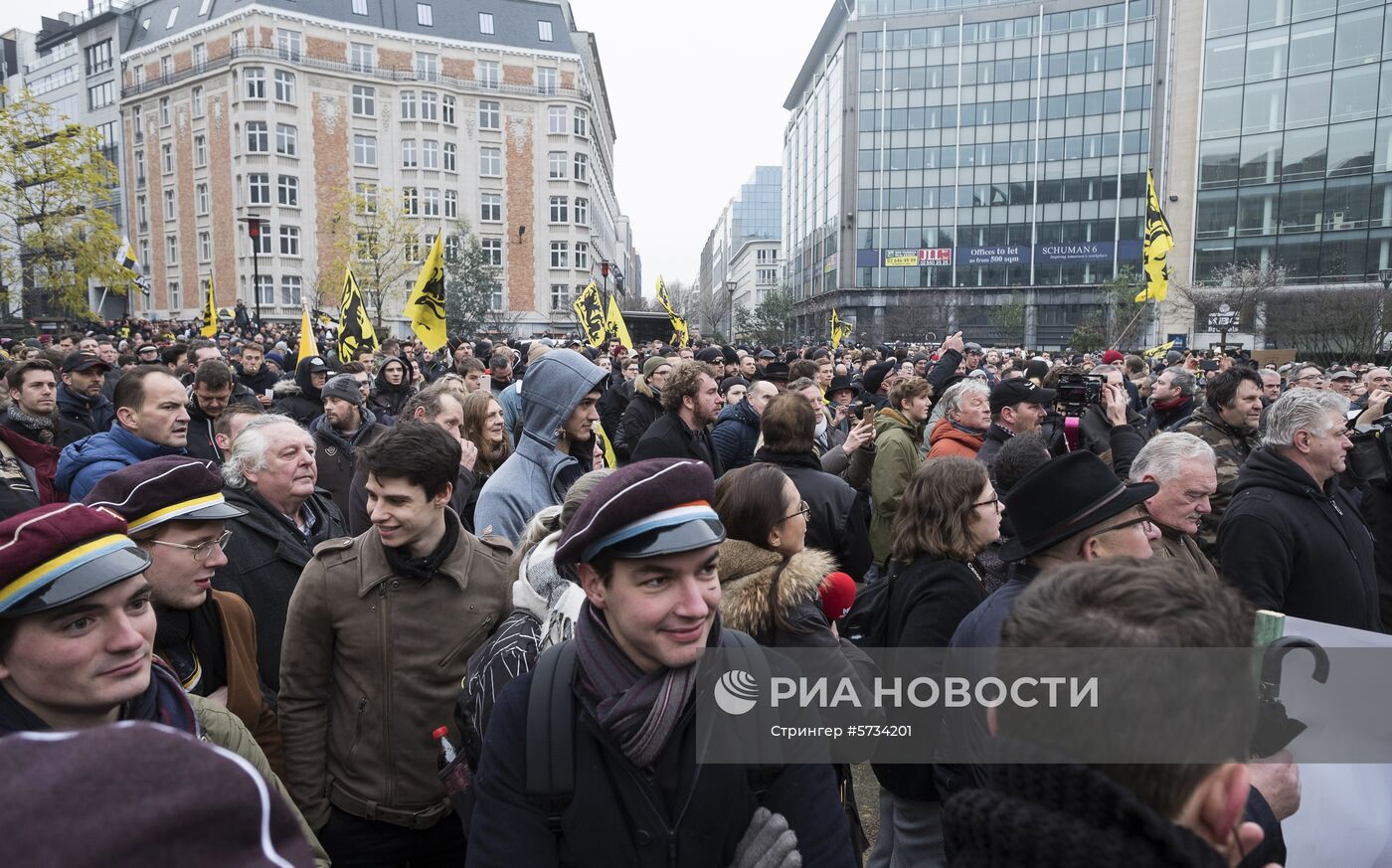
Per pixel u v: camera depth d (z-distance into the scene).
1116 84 56.09
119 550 1.76
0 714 1.70
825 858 1.60
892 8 61.38
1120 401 4.36
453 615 2.77
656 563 1.49
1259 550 3.25
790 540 2.67
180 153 53.81
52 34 65.25
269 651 3.16
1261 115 40.97
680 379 5.25
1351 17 38.28
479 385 8.19
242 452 3.26
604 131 82.25
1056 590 1.11
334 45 51.12
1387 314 25.41
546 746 1.55
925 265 61.34
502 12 56.53
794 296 86.44
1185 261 43.25
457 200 54.88
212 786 0.65
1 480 4.61
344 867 2.73
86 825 0.59
